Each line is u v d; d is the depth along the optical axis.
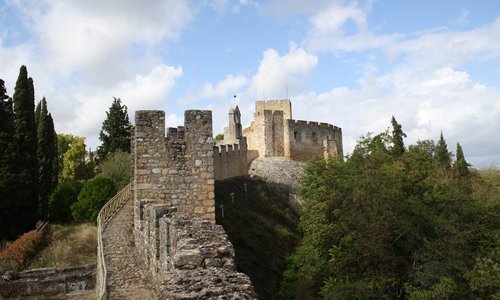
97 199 35.41
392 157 33.59
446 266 22.70
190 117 19.92
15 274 24.50
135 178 19.48
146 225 15.30
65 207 38.62
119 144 62.97
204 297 5.05
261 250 38.00
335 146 78.19
